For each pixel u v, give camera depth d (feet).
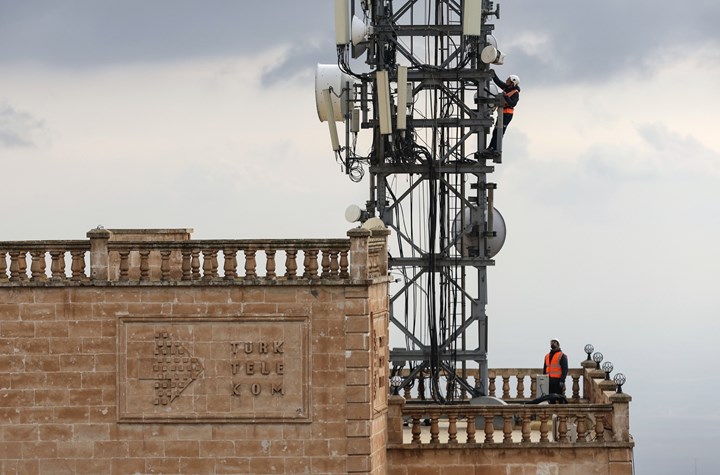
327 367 465.88
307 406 465.88
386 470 495.82
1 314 469.16
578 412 499.92
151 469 469.57
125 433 469.57
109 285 466.70
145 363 468.34
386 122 540.93
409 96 549.95
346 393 465.47
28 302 468.75
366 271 463.83
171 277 470.39
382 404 490.90
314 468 467.11
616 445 496.64
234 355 467.11
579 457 497.87
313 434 466.70
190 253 467.11
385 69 555.28
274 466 467.11
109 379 468.75
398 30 554.46
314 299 465.06
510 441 499.10
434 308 552.00
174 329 467.11
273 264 466.70
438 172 553.23
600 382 528.22
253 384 467.11
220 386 467.52
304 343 465.47
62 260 469.16
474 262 557.33
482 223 557.74
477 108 558.97
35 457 470.39
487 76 555.69
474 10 541.75
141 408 468.75
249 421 467.11
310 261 465.88
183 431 468.34
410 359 556.51
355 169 558.97
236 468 468.34
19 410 469.98
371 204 561.02
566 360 557.33
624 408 497.87
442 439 525.75
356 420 465.88
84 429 469.57
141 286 466.70
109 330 467.93
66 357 468.75
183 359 467.93
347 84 556.51
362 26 548.72
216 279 466.29
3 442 470.39
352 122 555.28
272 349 466.29
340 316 465.06
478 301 558.56
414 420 499.51
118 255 469.57
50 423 469.57
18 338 469.16
